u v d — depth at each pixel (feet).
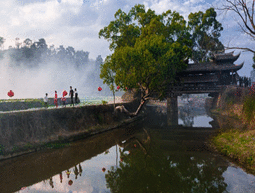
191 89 111.14
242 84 101.04
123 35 118.11
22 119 45.52
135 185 28.55
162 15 113.39
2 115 41.60
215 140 49.73
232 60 106.63
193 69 108.37
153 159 41.39
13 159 39.29
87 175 33.04
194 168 34.50
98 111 74.08
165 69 77.30
